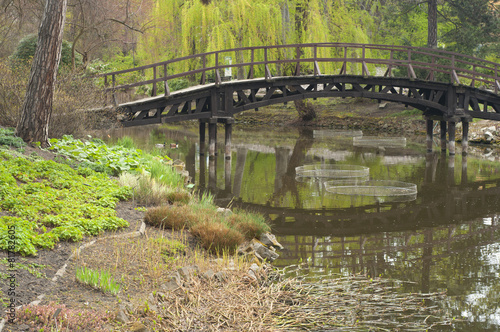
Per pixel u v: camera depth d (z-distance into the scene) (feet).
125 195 31.17
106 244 22.90
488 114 71.82
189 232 27.58
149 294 18.66
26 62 62.59
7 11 72.79
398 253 30.50
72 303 16.78
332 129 109.50
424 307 22.06
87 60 75.72
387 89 68.49
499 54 104.68
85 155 38.32
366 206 42.86
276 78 62.49
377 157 70.28
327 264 27.99
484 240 33.47
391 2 111.86
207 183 50.98
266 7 87.66
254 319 18.90
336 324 19.74
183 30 87.61
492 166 62.80
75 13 76.48
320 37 90.33
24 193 25.30
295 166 62.18
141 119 56.34
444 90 70.38
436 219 38.86
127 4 74.43
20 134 37.04
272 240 31.63
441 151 76.84
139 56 100.07
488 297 23.49
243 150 76.18
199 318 18.21
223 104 64.54
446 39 106.52
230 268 23.31
